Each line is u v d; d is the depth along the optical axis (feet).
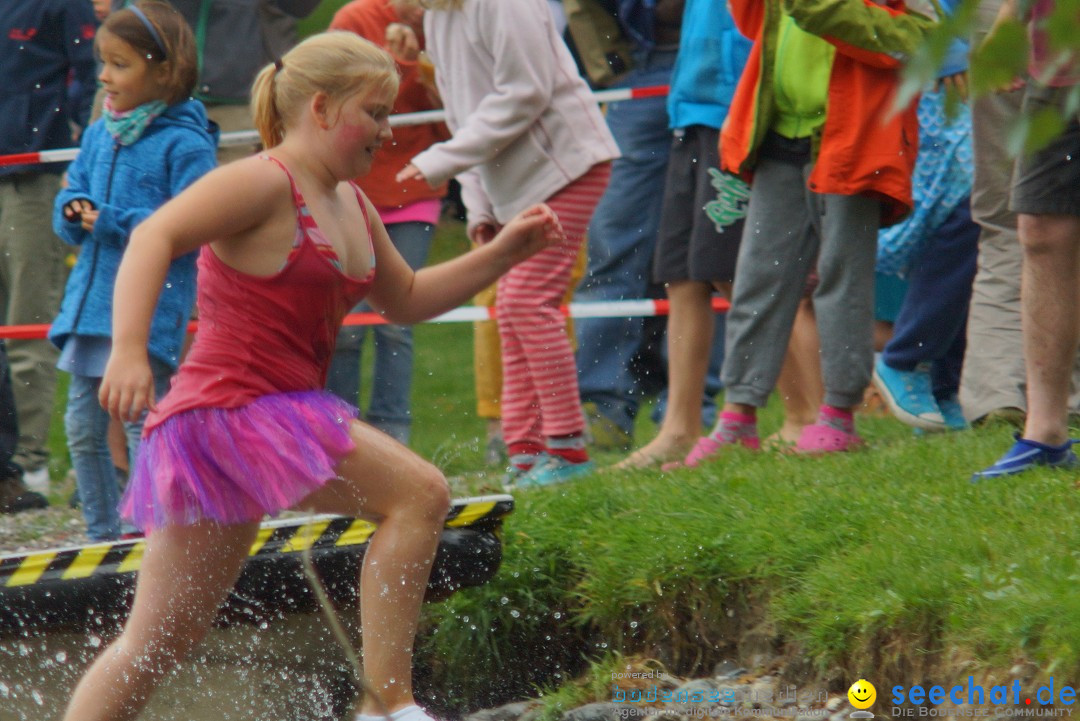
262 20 89.61
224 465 43.29
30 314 94.43
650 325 99.45
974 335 72.84
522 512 62.08
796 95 67.05
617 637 55.93
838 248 67.46
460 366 167.94
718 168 73.00
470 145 70.08
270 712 53.57
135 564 51.83
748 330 70.28
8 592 51.01
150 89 65.46
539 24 71.00
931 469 60.95
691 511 58.08
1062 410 57.36
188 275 65.36
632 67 91.40
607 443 92.07
